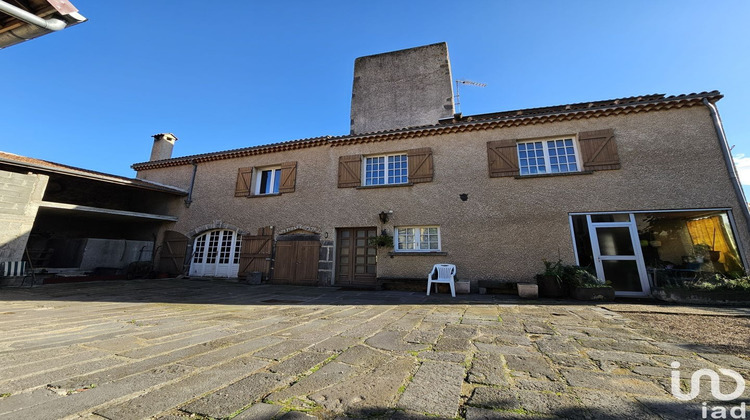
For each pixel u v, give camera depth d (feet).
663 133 22.89
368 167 31.07
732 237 20.47
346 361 7.20
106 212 31.04
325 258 29.25
